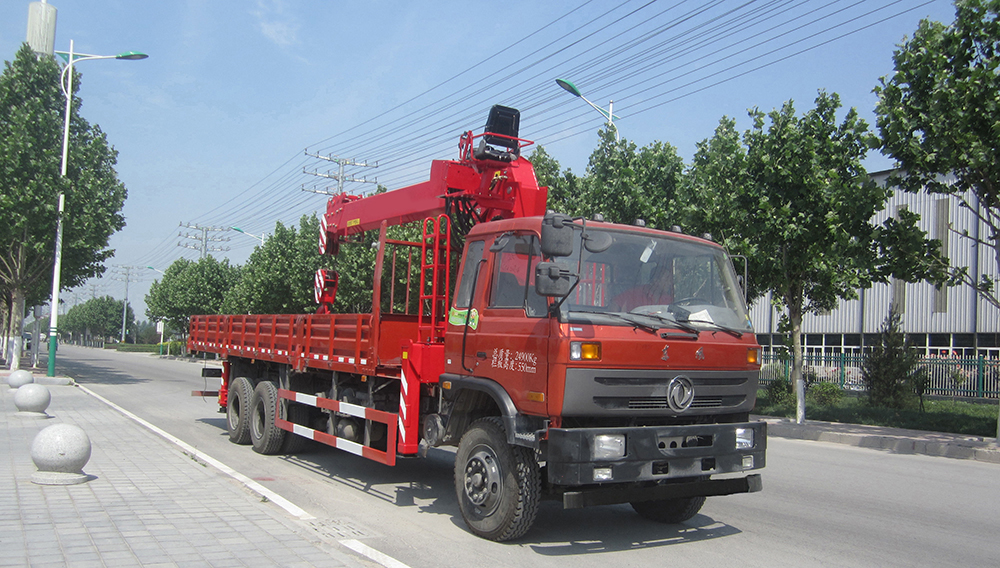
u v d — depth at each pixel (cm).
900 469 1044
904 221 1381
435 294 732
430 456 1048
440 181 791
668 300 596
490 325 612
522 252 598
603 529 648
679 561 551
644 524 671
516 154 807
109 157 2695
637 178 1952
